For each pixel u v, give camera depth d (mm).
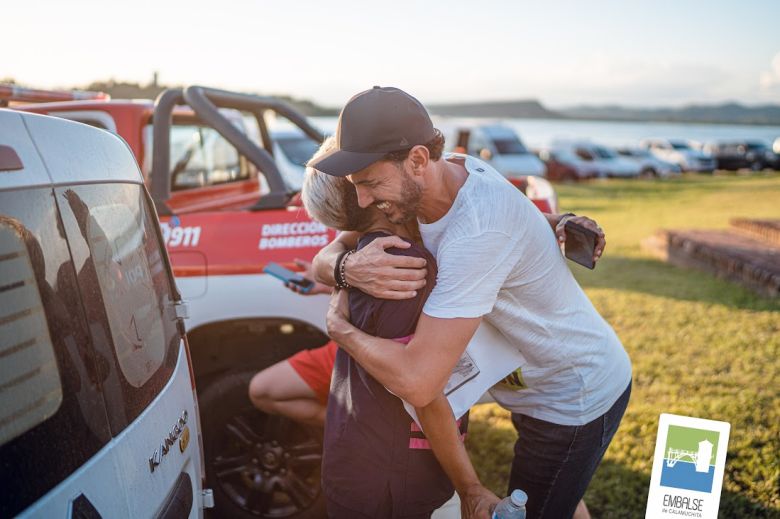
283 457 2795
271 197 3020
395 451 1749
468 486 1760
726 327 5738
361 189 1609
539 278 1773
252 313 2854
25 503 1122
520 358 1922
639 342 5363
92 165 1510
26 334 1189
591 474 2094
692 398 4285
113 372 1414
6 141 1219
